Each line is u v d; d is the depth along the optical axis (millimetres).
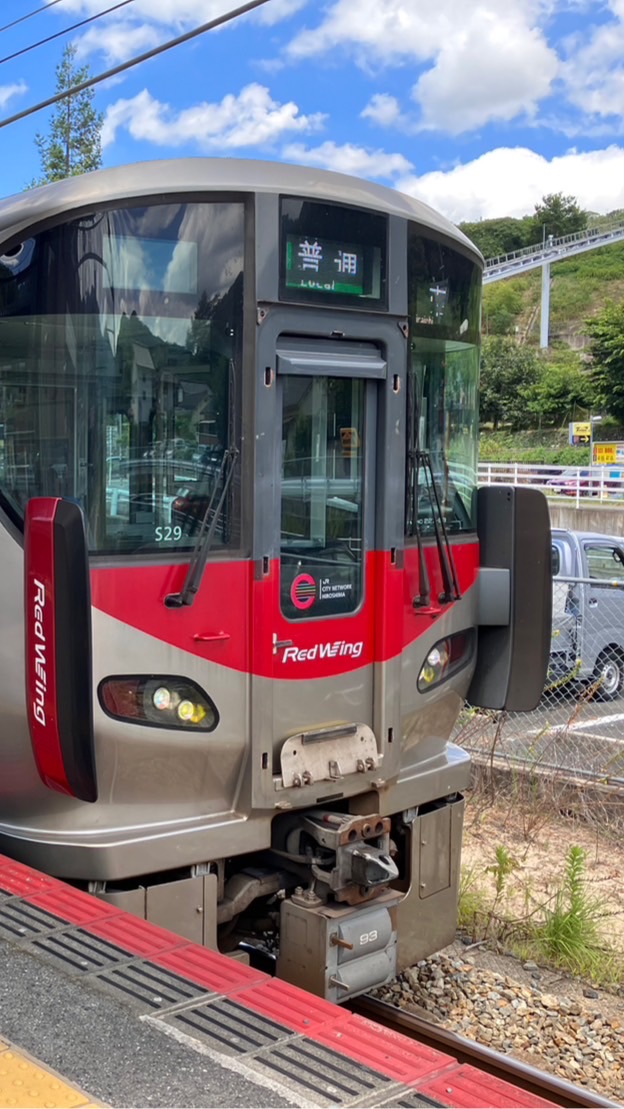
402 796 5000
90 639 3816
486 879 6816
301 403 4480
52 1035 3025
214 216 4250
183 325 4211
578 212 108125
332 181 4551
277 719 4430
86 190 4055
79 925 3730
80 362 4051
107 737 4062
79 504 4027
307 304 4410
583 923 6043
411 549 4949
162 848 4238
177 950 3580
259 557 4320
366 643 4758
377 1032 3119
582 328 86125
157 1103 2713
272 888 4758
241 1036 3061
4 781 4406
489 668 5543
